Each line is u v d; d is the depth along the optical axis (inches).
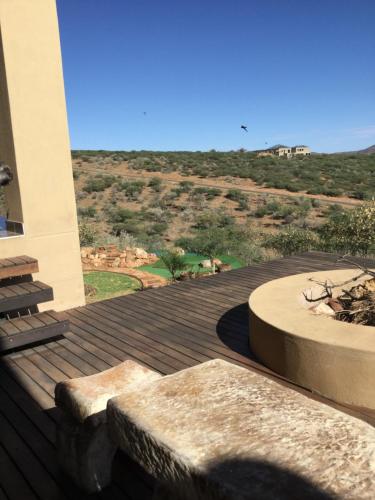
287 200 1227.9
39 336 155.9
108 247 455.5
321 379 115.6
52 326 158.2
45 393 128.4
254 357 142.4
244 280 238.7
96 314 196.4
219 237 545.3
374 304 144.0
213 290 223.1
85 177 1605.6
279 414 61.0
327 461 50.1
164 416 62.4
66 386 86.8
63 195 199.2
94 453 84.9
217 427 58.5
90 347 159.9
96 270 355.6
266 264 275.7
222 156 2217.0
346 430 56.3
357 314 146.3
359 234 460.4
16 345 151.5
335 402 113.4
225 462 51.1
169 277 350.0
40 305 198.5
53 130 191.9
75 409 83.4
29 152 187.3
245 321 175.8
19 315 176.9
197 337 162.7
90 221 973.2
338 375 111.9
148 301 211.0
